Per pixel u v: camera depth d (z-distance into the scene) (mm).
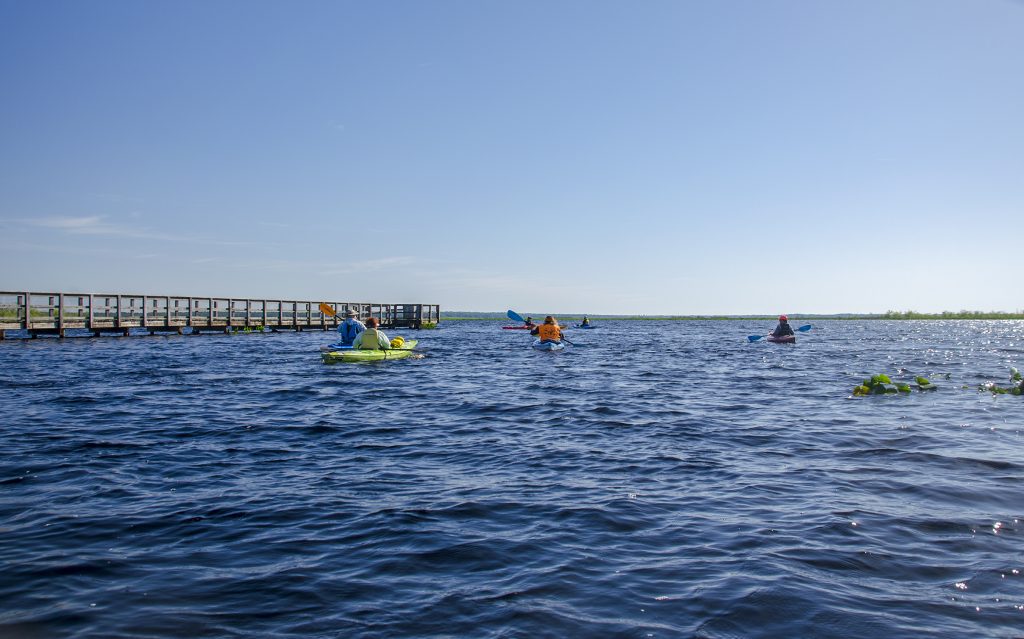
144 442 7770
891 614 3389
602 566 4051
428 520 4934
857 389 12391
